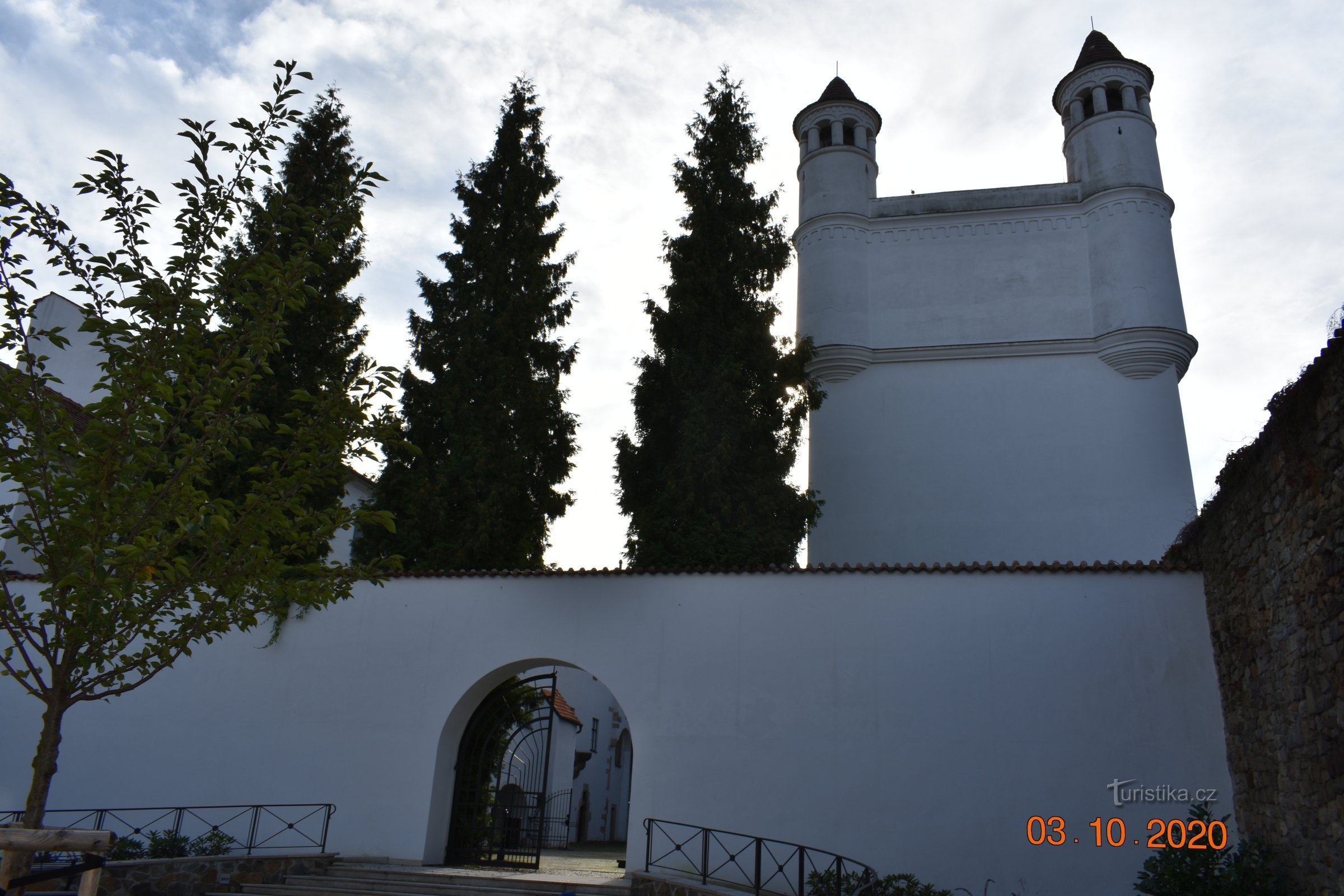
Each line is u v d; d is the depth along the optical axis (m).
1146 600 12.17
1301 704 9.06
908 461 21.16
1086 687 11.92
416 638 13.69
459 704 13.29
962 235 23.03
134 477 6.67
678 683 12.80
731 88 20.16
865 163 24.50
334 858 12.59
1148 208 22.02
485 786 14.07
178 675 14.02
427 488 18.11
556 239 21.30
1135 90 23.67
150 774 13.51
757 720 12.46
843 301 22.67
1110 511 19.91
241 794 13.26
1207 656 11.80
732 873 11.84
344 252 19.03
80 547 6.16
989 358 21.73
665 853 12.06
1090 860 11.29
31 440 6.61
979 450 20.95
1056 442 20.70
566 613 13.45
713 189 19.06
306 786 13.17
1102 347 21.08
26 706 14.02
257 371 7.48
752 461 16.83
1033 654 12.16
